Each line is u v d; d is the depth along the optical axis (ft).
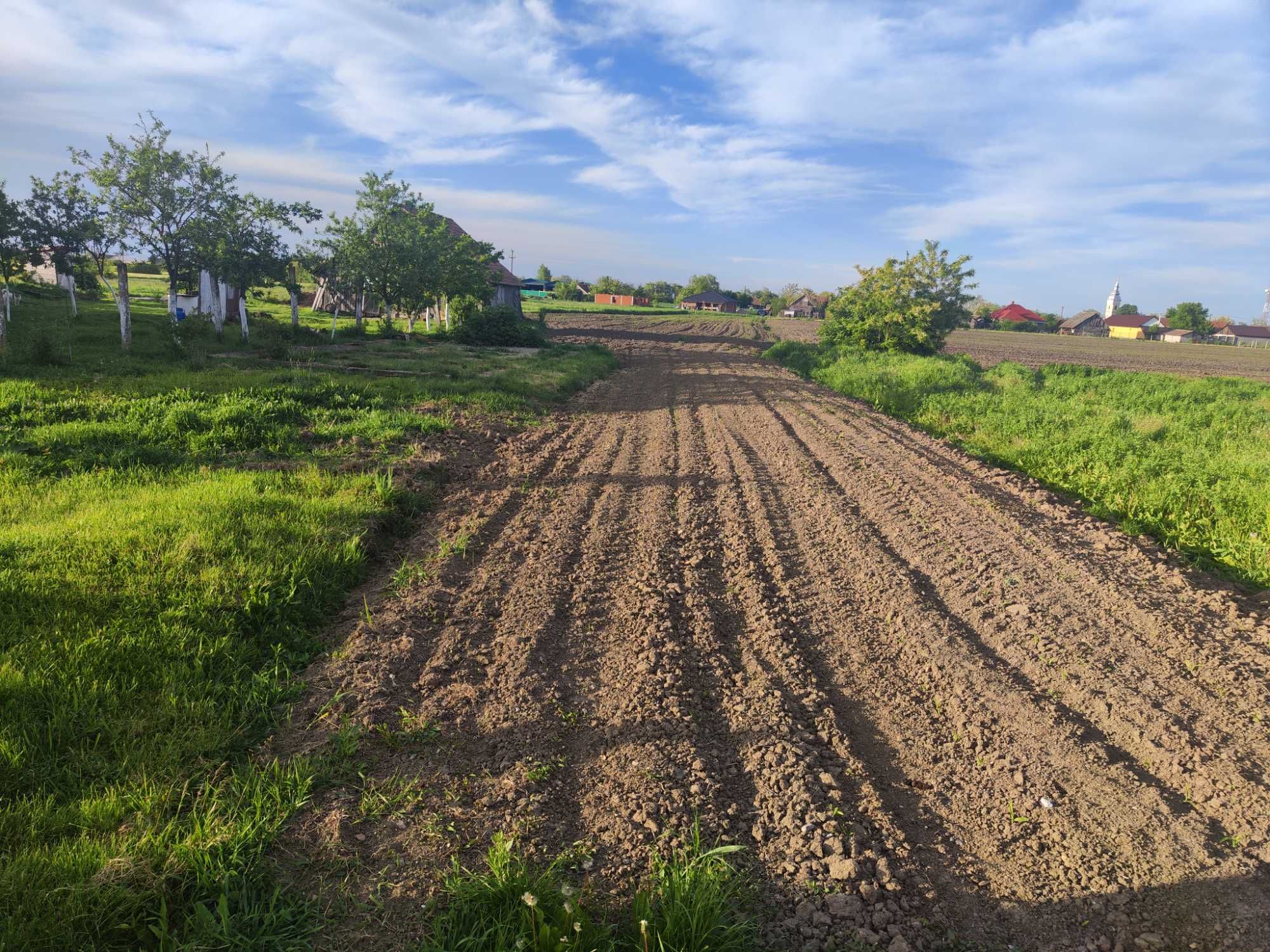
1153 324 388.57
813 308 379.35
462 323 111.24
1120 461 37.17
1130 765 13.04
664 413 51.47
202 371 52.21
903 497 30.32
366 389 46.73
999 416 52.03
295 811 10.94
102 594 16.16
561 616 18.01
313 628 16.90
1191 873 10.46
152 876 9.33
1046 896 10.05
